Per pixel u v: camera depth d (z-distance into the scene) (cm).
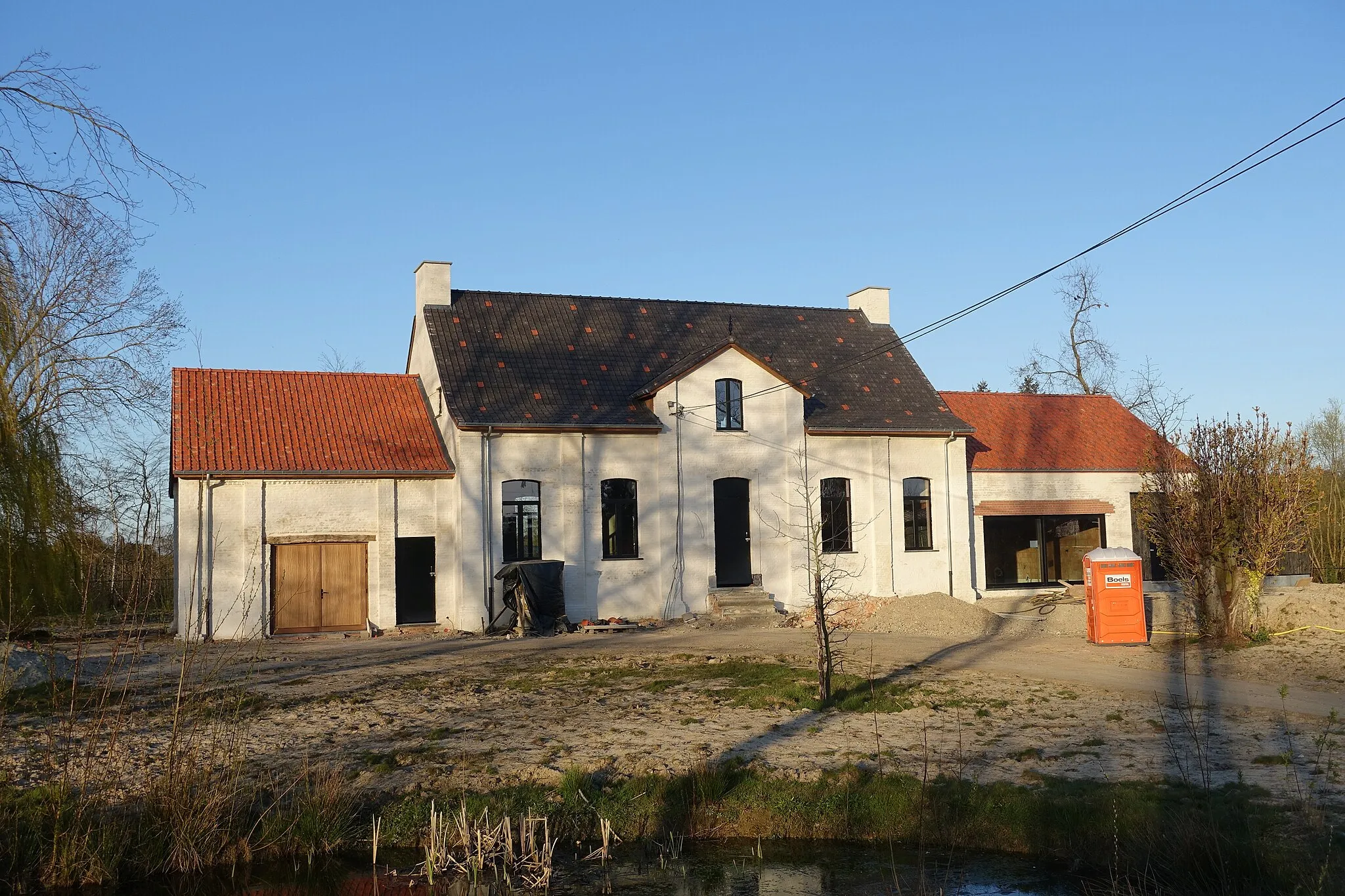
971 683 1703
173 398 2820
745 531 2977
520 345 3017
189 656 1242
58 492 2288
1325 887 861
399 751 1365
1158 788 1108
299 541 2675
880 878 1052
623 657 2127
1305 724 1366
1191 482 2052
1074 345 5328
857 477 3100
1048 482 3406
